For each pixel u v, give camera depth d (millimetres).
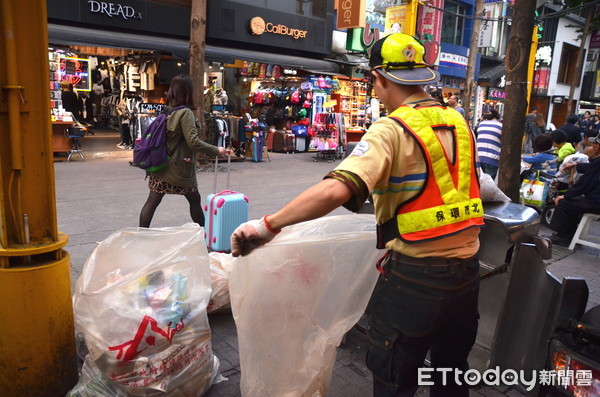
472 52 16094
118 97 16156
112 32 10961
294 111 14094
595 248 5938
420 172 1656
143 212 4410
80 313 2330
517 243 2666
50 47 11047
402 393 1808
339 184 1517
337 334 2260
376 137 1618
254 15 13289
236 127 11859
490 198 3012
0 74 2033
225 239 4223
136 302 2322
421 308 1702
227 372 2785
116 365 2215
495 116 7922
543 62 28984
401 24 15609
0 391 2225
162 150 4184
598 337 1783
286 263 2148
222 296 3367
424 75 1771
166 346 2309
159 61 12523
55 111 10102
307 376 2205
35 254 2180
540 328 2709
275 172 10531
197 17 9906
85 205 6531
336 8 15094
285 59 13422
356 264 2275
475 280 1806
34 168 2184
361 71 16016
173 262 2541
